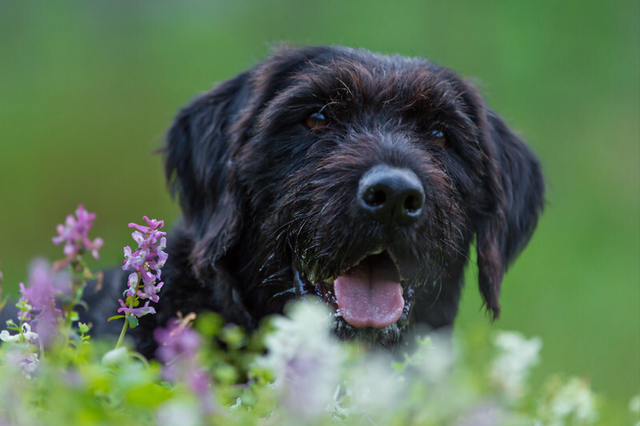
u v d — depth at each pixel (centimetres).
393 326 702
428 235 692
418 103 795
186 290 766
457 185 796
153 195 2914
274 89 825
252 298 771
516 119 2925
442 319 802
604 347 1883
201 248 769
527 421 551
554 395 605
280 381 395
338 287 693
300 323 361
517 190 938
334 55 853
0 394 358
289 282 746
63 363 407
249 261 774
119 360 395
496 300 827
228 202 786
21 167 2878
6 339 424
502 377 516
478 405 458
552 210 2641
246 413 410
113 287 794
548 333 1964
